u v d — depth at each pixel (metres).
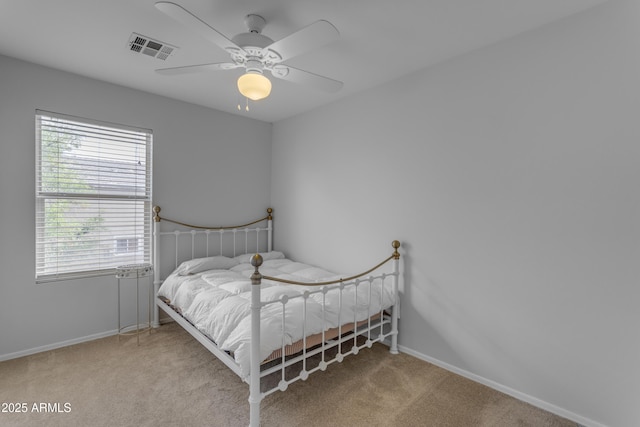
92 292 2.71
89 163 2.69
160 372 2.19
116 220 2.84
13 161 2.35
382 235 2.73
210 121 3.38
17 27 1.92
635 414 1.60
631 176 1.60
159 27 1.91
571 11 1.73
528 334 1.94
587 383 1.74
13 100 2.33
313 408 1.83
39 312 2.47
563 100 1.79
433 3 1.66
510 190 2.00
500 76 2.03
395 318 2.53
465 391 2.03
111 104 2.75
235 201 3.61
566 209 1.79
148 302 3.02
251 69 1.74
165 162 3.07
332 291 2.29
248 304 1.97
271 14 1.76
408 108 2.54
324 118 3.26
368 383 2.10
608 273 1.67
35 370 2.20
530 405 1.91
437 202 2.36
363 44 2.07
